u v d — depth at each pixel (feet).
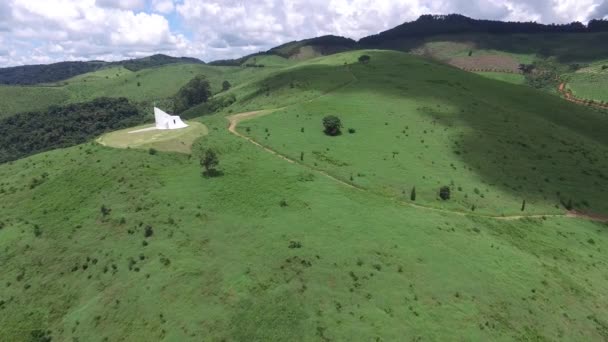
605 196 326.85
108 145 334.65
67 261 223.71
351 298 174.81
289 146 342.23
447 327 165.58
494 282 196.13
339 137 366.63
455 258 208.74
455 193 288.30
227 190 262.06
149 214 240.73
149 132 368.07
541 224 271.49
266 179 277.64
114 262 212.02
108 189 272.72
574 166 371.35
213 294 178.09
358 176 297.53
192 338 159.33
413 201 271.49
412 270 195.11
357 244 209.56
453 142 374.63
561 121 514.27
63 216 259.80
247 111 487.61
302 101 488.85
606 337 179.63
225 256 201.98
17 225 261.03
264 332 159.02
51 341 183.73
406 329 161.38
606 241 268.00
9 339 190.70
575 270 226.17
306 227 222.48
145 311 177.27
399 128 392.06
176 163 299.79
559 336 174.40
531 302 188.75
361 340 155.12
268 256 199.11
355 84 539.29
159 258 205.16
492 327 170.09
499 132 410.11
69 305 199.62
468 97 506.48
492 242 234.17
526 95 590.55
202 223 229.86
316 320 163.02
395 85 530.68
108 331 175.42
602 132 506.07
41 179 302.66
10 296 213.25
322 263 193.77
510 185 318.86
